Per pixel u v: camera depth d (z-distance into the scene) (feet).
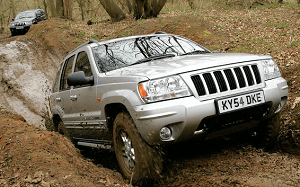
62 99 17.22
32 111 33.45
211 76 11.10
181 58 13.08
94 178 11.46
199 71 11.01
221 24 50.52
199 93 10.78
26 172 11.56
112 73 12.85
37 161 12.10
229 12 69.31
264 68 12.45
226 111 10.86
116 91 11.73
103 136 14.17
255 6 75.82
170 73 10.75
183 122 10.39
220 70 11.34
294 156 12.82
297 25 45.06
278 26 45.85
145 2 65.67
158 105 10.25
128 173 11.63
